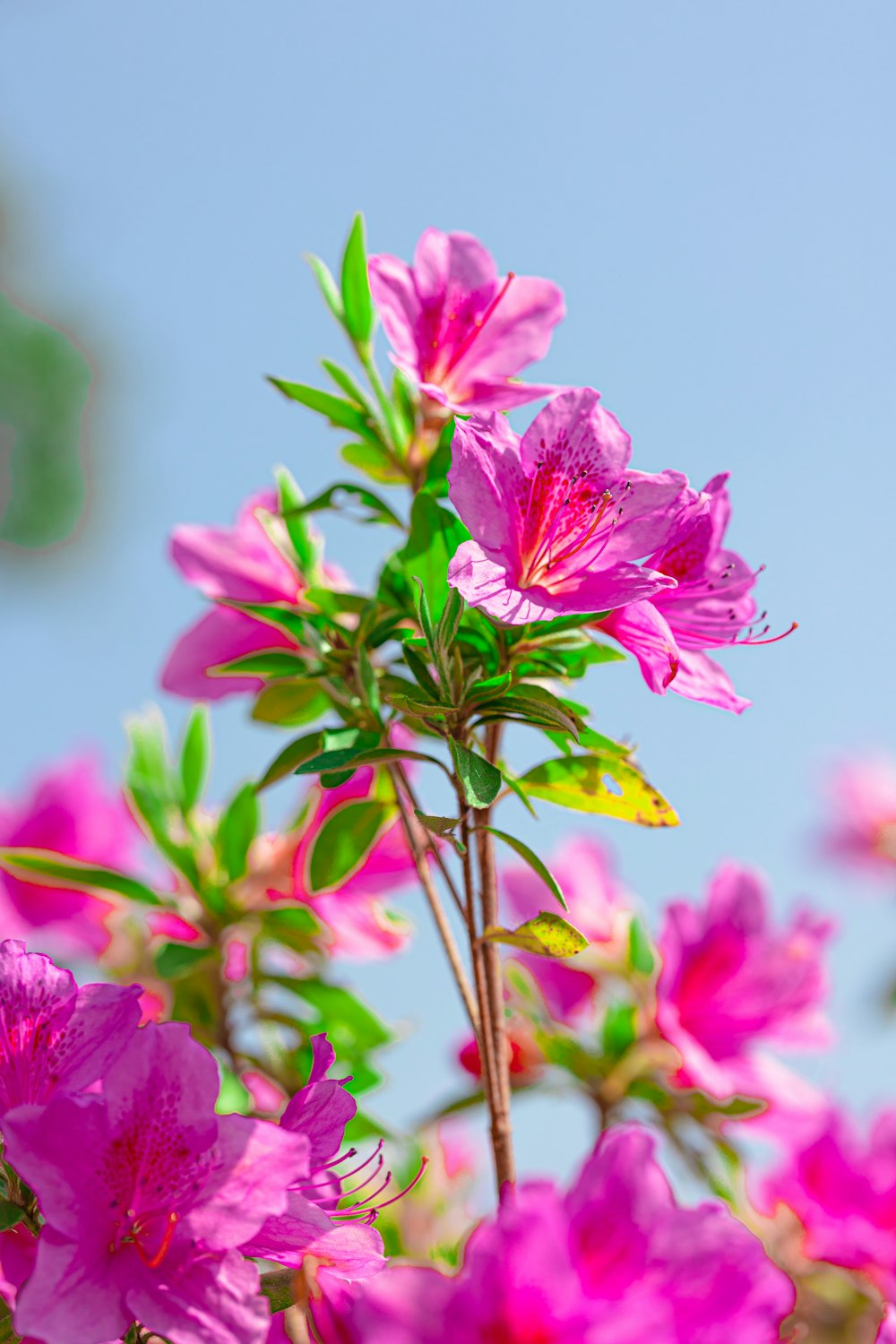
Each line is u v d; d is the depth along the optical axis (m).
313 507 1.01
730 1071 1.09
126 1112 0.87
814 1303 1.07
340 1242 0.88
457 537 0.96
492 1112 0.93
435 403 1.00
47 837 1.17
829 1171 1.09
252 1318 0.86
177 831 1.12
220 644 1.06
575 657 0.97
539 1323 0.85
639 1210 0.87
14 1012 0.88
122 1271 0.86
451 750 0.92
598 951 1.12
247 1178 0.87
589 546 0.93
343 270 1.02
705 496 0.93
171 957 1.08
